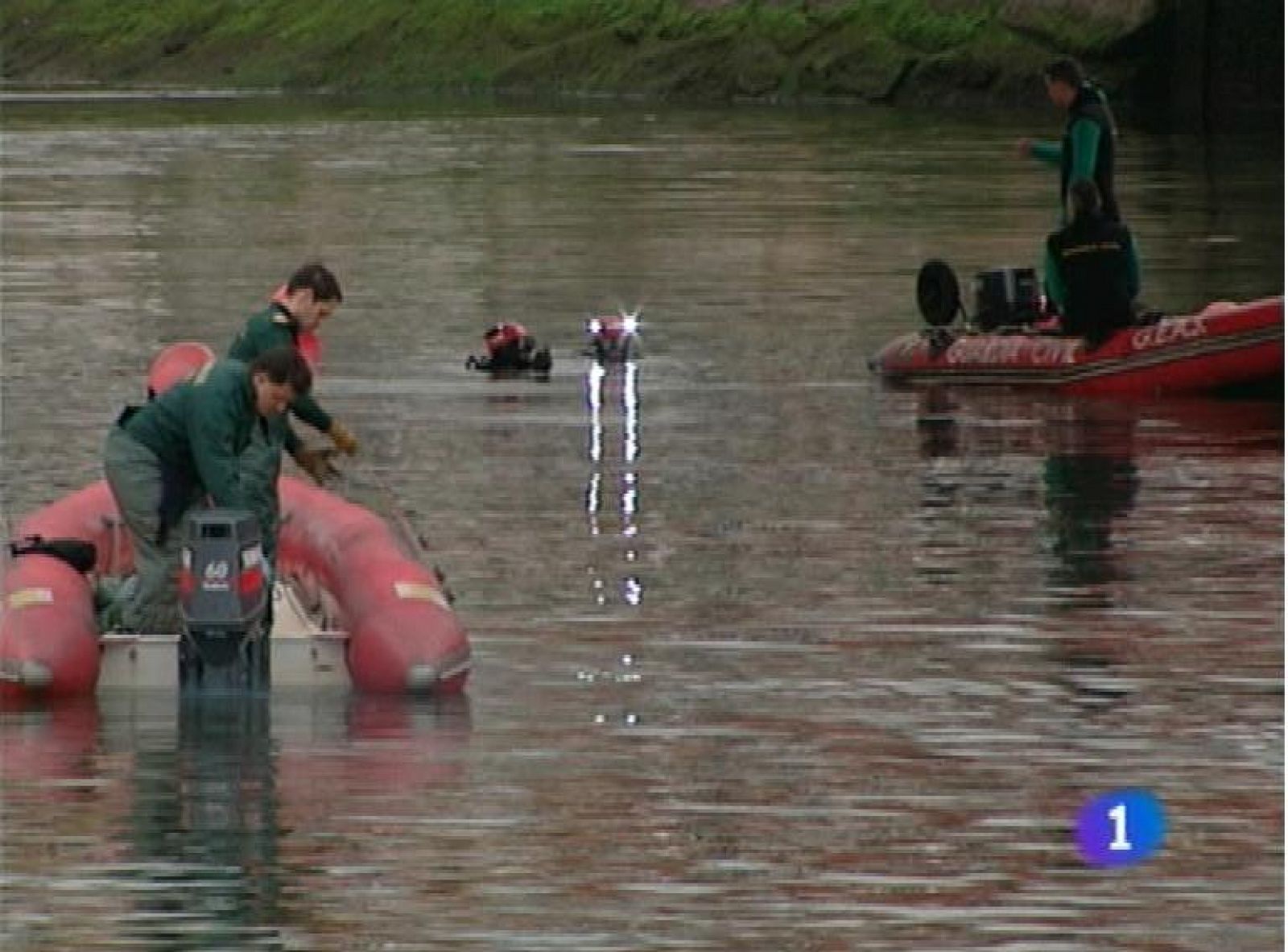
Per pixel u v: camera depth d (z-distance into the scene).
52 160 153.62
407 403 71.81
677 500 58.72
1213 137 168.12
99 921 33.41
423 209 124.75
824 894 34.38
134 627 44.78
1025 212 119.38
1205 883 34.81
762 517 56.91
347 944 32.75
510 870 35.16
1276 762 39.62
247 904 33.94
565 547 53.91
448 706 42.53
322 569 45.94
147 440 44.62
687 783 38.75
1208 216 118.31
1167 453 64.19
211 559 42.75
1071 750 40.25
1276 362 71.06
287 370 44.41
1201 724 41.53
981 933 33.12
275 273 100.75
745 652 45.81
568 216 120.69
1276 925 33.41
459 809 37.50
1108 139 73.50
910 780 38.91
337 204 127.69
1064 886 34.66
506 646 46.12
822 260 103.44
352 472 61.78
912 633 47.03
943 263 78.38
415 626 43.38
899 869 35.31
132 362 78.19
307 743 40.50
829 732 41.19
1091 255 73.25
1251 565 52.06
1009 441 66.06
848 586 50.50
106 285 96.94
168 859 35.47
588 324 83.56
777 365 78.38
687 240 110.44
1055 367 73.38
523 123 180.62
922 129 171.50
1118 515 57.00
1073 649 45.91
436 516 56.84
